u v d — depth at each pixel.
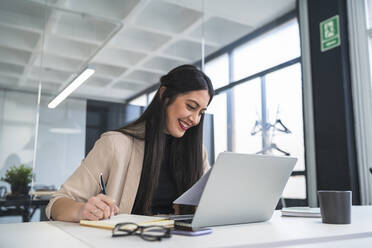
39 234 0.64
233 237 0.60
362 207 1.37
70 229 0.71
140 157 1.25
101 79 2.93
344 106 2.73
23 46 2.74
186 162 1.35
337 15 2.84
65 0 2.85
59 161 2.71
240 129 3.21
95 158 1.18
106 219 0.81
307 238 0.60
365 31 2.72
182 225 0.66
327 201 0.83
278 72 3.31
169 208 1.32
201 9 3.26
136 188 1.21
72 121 2.79
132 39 3.08
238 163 0.73
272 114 3.25
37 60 2.75
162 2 3.13
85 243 0.54
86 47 2.90
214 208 0.73
